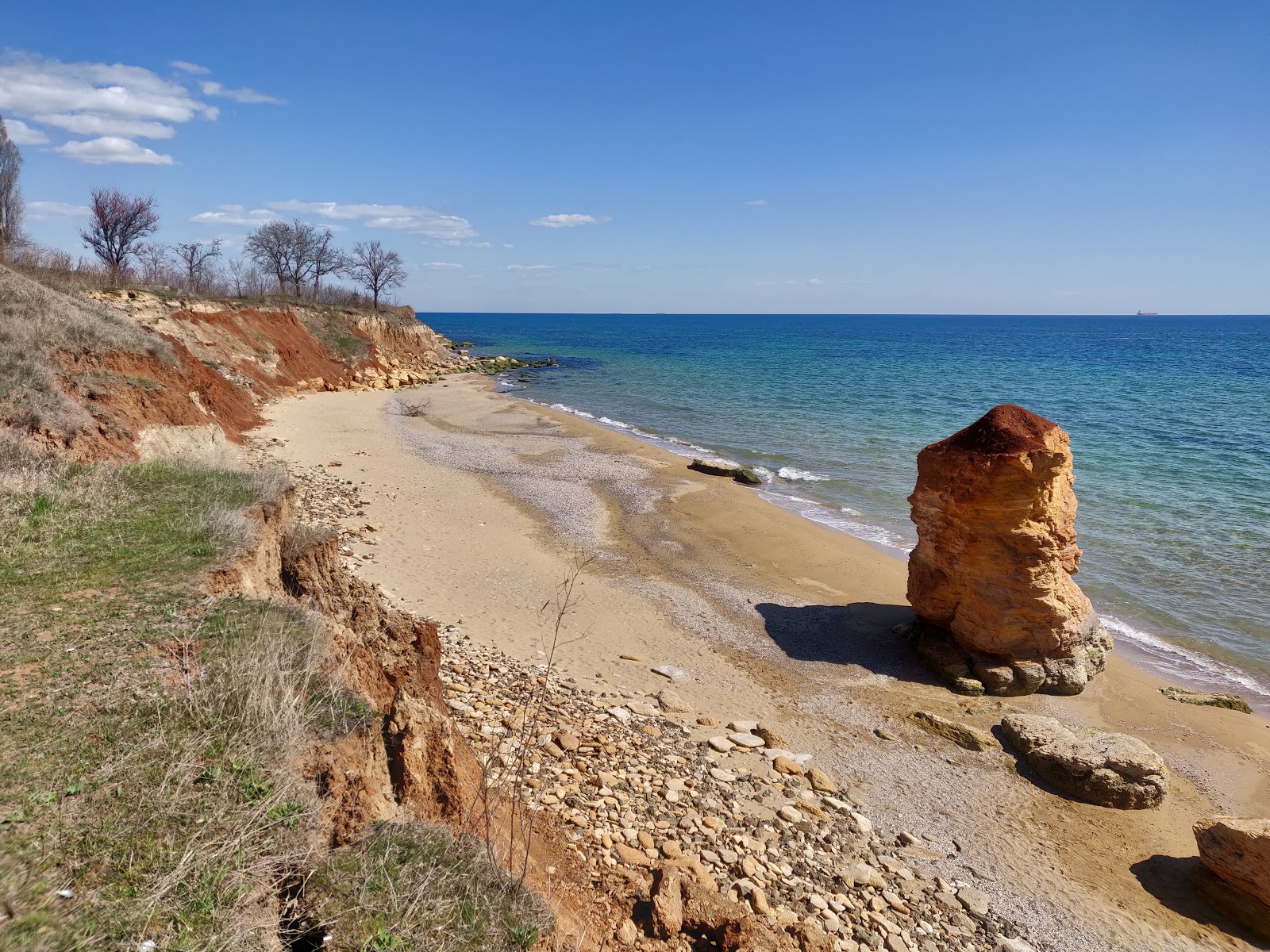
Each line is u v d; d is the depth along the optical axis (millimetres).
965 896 9227
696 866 8062
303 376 50562
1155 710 14500
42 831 4992
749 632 17234
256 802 5715
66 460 14070
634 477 31484
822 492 30594
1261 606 19188
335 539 12164
